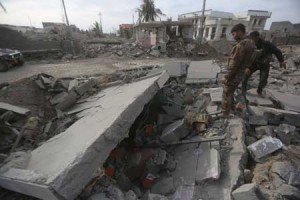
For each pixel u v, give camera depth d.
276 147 2.81
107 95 4.76
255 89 5.25
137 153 3.37
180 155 3.23
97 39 20.94
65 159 2.11
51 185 1.71
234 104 3.88
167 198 2.50
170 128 3.69
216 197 2.34
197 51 16.38
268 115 3.77
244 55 3.23
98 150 2.24
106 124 2.60
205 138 3.28
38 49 14.65
